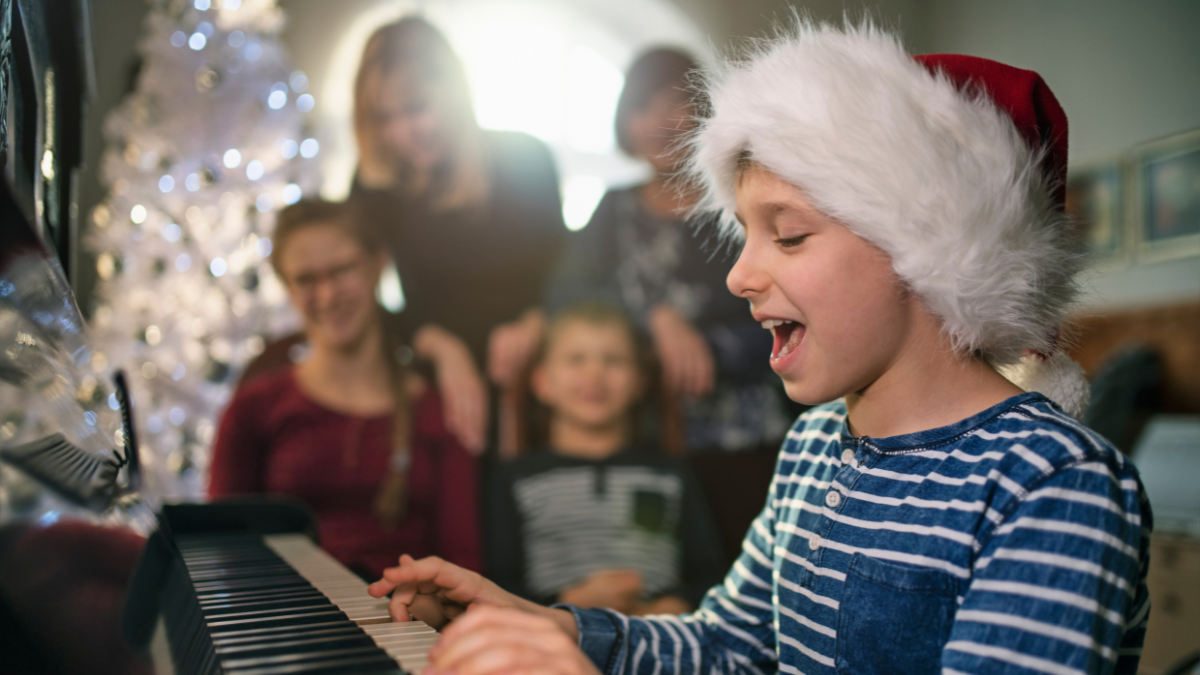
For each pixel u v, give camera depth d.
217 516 1.00
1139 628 0.54
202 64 2.32
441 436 2.43
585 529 2.44
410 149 2.53
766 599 0.71
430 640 0.49
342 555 2.28
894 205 0.53
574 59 2.72
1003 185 0.55
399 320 2.46
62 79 0.93
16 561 0.40
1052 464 0.50
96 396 0.59
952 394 0.57
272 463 2.29
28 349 0.46
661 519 2.48
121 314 2.19
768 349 2.64
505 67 2.65
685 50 2.71
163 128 2.27
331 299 2.38
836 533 0.59
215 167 2.31
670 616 0.74
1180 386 2.54
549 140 2.65
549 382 2.52
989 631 0.47
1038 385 0.65
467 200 2.55
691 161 0.73
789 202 0.56
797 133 0.55
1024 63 3.20
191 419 2.22
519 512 2.43
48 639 0.40
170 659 0.45
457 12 2.65
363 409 2.37
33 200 0.73
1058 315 0.61
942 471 0.54
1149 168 2.77
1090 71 2.99
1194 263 2.62
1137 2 2.83
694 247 2.62
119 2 2.44
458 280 2.52
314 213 2.38
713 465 2.56
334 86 2.54
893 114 0.55
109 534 0.47
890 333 0.56
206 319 2.25
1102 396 2.55
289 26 2.52
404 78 2.53
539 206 2.61
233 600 0.61
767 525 0.73
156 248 2.24
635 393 2.55
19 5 0.67
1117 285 2.87
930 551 0.52
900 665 0.53
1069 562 0.47
